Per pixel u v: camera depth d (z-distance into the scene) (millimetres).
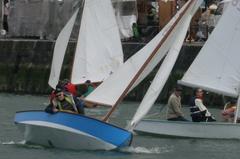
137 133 52750
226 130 51625
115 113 64812
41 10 88125
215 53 53688
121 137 45625
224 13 53594
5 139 49781
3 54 86062
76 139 45500
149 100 47188
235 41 53594
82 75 74688
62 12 87062
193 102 52562
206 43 53625
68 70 82062
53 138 46031
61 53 71750
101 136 45406
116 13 83375
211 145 49344
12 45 85812
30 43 85125
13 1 89562
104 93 47938
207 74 53625
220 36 53688
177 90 52750
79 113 46250
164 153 46156
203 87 53625
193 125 51719
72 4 86562
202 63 53594
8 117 61344
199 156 45562
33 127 46031
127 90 47312
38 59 84625
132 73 48031
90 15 75188
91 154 44625
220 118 62875
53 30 87750
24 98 78625
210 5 83125
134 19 83188
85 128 45281
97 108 67625
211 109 71250
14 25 89562
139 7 84250
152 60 47844
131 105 72250
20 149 46031
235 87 53469
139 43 79625
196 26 80500
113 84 47969
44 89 84125
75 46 80188
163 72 47688
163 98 75562
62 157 43562
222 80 53688
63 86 46438
